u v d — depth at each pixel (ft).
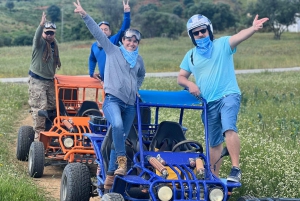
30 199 27.30
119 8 349.41
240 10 470.80
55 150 36.35
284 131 44.16
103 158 25.41
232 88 25.13
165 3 465.06
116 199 21.63
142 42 278.05
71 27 337.93
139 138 23.95
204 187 21.95
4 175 30.14
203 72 25.40
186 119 50.39
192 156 24.08
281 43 264.52
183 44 266.16
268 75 123.95
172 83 96.99
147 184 21.83
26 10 431.02
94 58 37.09
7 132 49.03
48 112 38.73
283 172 29.68
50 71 38.55
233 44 25.13
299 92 80.33
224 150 24.44
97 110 36.42
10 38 303.48
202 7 367.25
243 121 48.83
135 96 24.41
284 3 312.29
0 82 94.02
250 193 27.45
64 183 26.53
